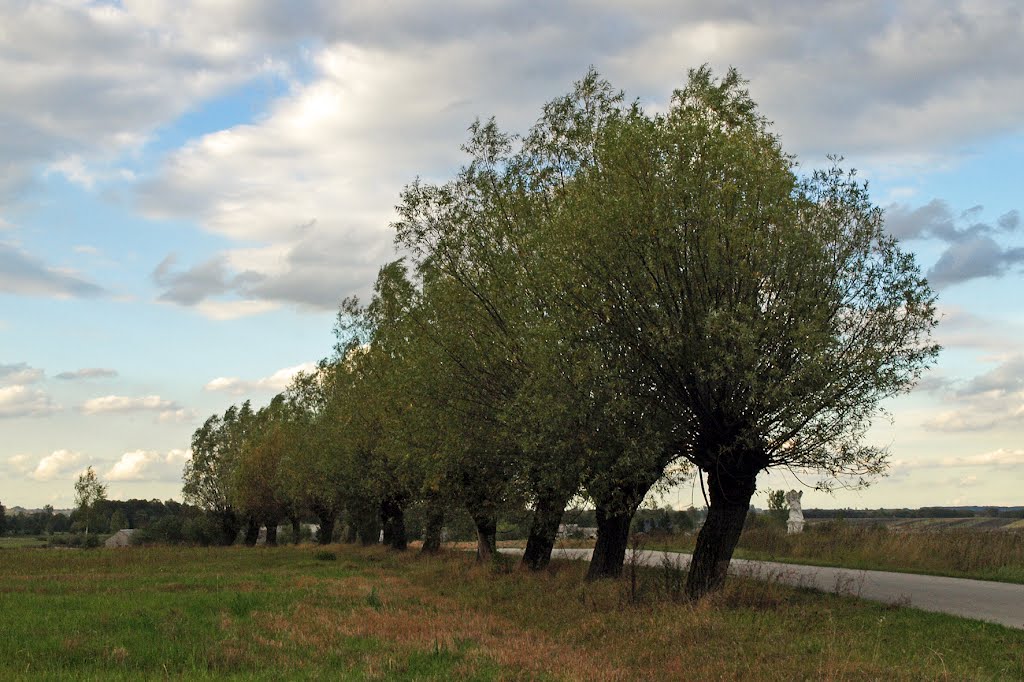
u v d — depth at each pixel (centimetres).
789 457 1739
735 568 2608
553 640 1500
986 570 2634
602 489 1953
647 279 1725
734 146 1725
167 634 1451
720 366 1585
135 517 13938
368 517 6162
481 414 2534
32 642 1350
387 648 1333
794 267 1683
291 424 6419
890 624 1481
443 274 2594
